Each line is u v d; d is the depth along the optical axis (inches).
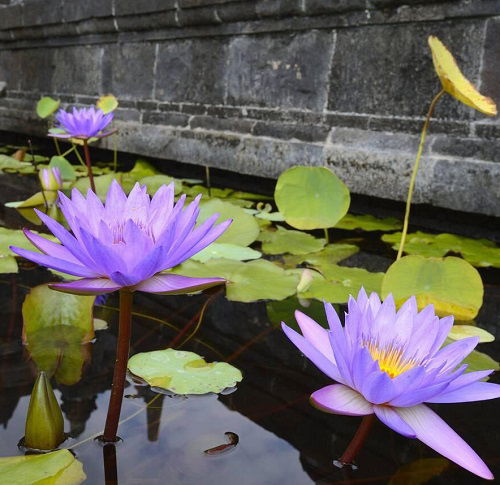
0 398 19.1
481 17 43.5
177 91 72.5
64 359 21.8
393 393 15.2
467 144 45.1
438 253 38.1
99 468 16.2
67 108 91.2
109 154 86.4
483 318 28.1
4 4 104.3
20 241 34.6
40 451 16.7
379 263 35.4
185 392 20.0
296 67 57.7
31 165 75.0
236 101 64.8
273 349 23.8
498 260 36.9
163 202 17.5
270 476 16.4
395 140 49.7
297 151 56.9
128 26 76.3
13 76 106.1
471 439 18.5
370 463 17.1
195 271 31.1
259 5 58.4
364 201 53.4
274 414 19.2
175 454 17.0
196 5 64.4
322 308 28.1
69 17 84.9
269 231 43.9
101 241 16.2
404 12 47.7
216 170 69.1
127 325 16.6
